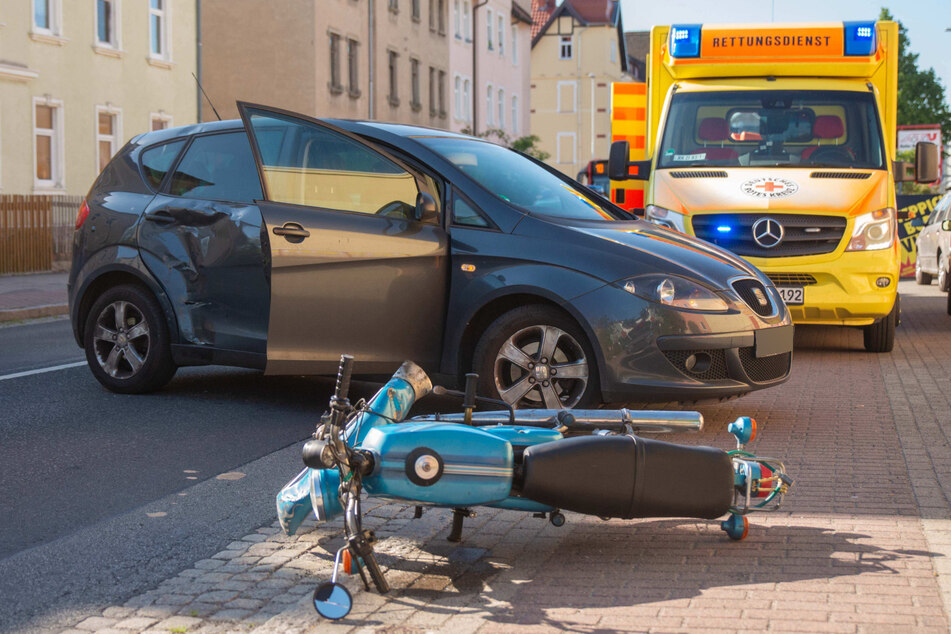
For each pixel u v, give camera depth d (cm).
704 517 482
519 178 837
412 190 796
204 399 890
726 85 1266
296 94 4147
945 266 2084
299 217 770
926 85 8756
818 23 1268
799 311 1180
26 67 2847
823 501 592
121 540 533
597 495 461
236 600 444
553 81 9362
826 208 1162
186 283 846
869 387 997
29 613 435
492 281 774
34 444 733
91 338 905
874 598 436
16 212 2480
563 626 410
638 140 1412
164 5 3412
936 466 677
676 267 756
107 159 3198
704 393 749
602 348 743
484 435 446
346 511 437
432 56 5400
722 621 413
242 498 609
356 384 977
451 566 482
